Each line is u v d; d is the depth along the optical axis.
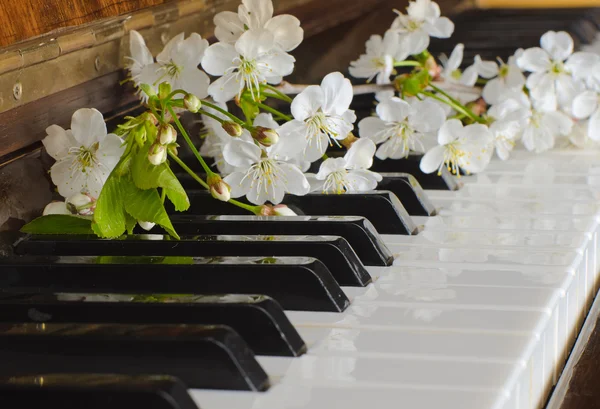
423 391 0.36
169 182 0.44
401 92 0.60
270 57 0.49
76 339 0.37
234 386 0.36
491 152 0.59
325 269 0.41
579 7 1.12
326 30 0.75
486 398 0.35
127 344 0.37
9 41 0.43
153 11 0.51
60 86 0.46
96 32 0.48
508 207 0.52
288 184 0.48
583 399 0.40
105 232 0.44
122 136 0.47
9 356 0.37
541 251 0.46
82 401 0.35
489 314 0.40
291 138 0.48
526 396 0.38
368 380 0.36
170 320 0.39
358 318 0.40
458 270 0.44
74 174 0.46
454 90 0.64
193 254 0.44
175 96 0.50
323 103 0.48
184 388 0.35
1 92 0.43
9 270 0.42
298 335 0.38
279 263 0.41
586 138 0.64
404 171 0.56
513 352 0.38
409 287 0.43
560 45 0.63
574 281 0.44
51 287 0.42
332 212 0.49
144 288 0.41
